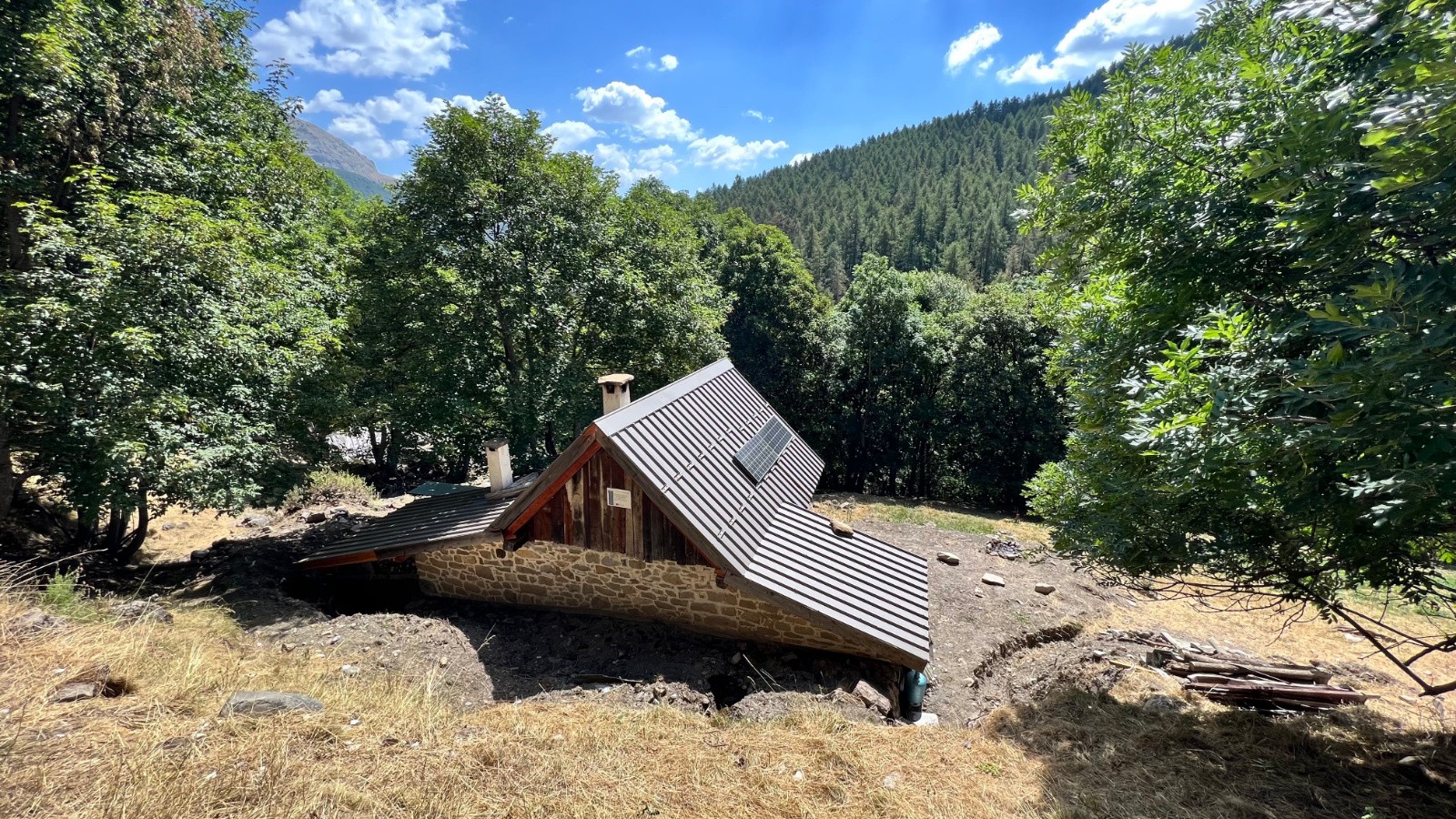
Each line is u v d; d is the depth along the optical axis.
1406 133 3.37
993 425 26.89
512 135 19.52
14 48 10.07
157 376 10.17
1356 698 7.99
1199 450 5.02
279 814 4.29
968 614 12.30
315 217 20.67
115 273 9.70
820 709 7.15
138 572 12.04
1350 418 3.83
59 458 9.70
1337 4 3.82
